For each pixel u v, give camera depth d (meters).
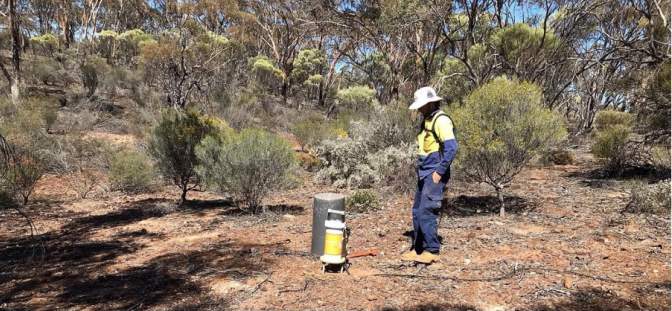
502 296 3.78
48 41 32.97
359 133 11.39
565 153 12.98
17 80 19.17
